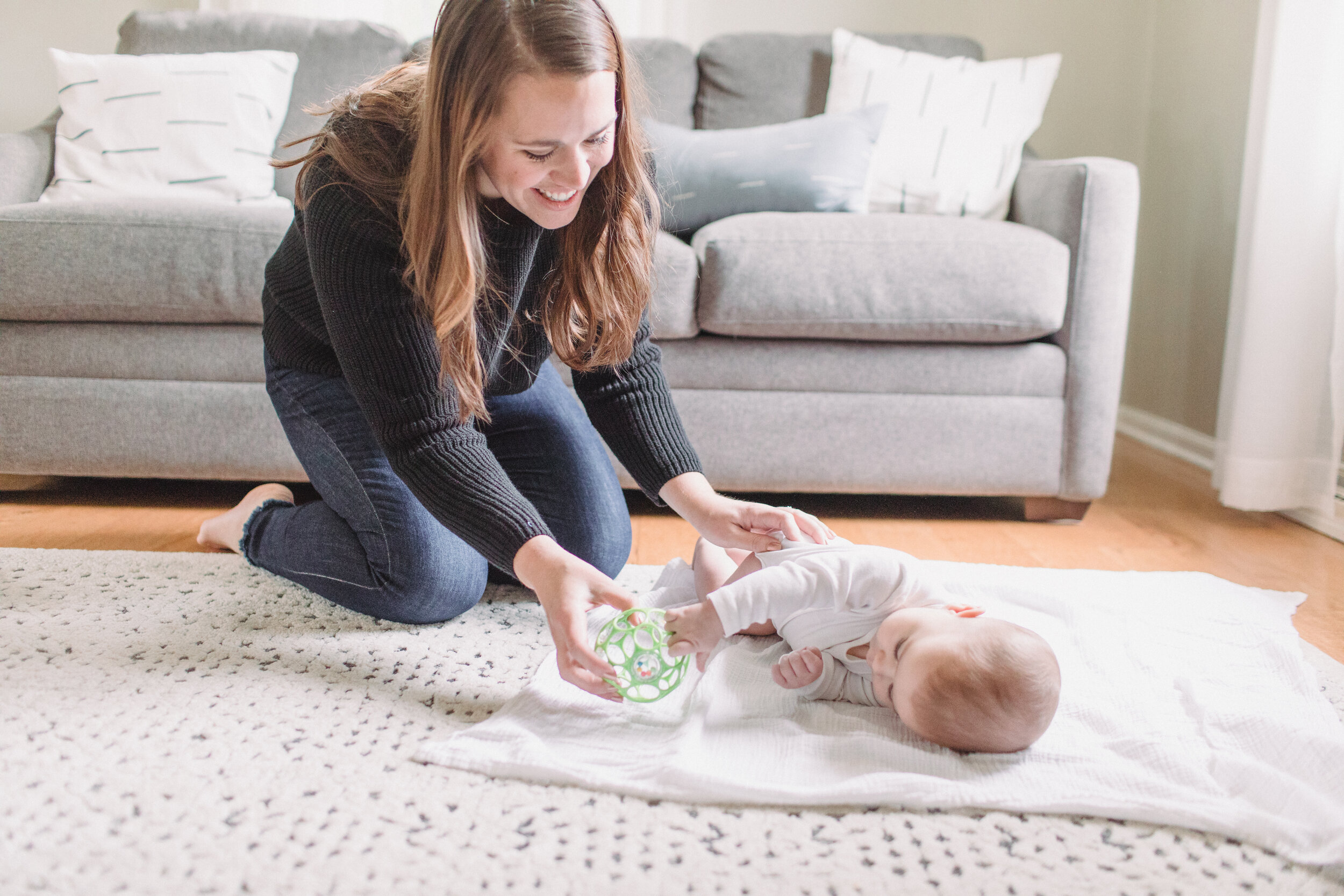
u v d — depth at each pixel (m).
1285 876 0.77
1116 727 0.97
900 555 1.09
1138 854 0.79
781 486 1.84
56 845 0.75
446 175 0.85
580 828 0.80
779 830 0.81
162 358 1.74
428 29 2.68
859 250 1.74
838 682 1.09
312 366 1.23
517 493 0.96
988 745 0.92
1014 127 2.25
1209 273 2.45
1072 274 1.80
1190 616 1.30
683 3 2.73
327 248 0.95
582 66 0.79
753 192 2.05
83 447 1.75
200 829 0.78
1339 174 1.76
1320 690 1.09
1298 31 1.77
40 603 1.26
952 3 2.75
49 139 2.13
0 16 2.57
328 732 0.95
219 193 2.10
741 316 1.75
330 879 0.72
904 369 1.81
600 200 1.00
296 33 2.37
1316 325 1.82
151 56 2.18
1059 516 1.90
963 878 0.76
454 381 0.97
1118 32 2.78
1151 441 2.70
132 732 0.93
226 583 1.36
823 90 2.47
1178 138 2.62
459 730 0.95
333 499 1.24
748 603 1.00
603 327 1.08
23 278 1.66
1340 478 1.79
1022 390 1.81
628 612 0.91
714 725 0.98
